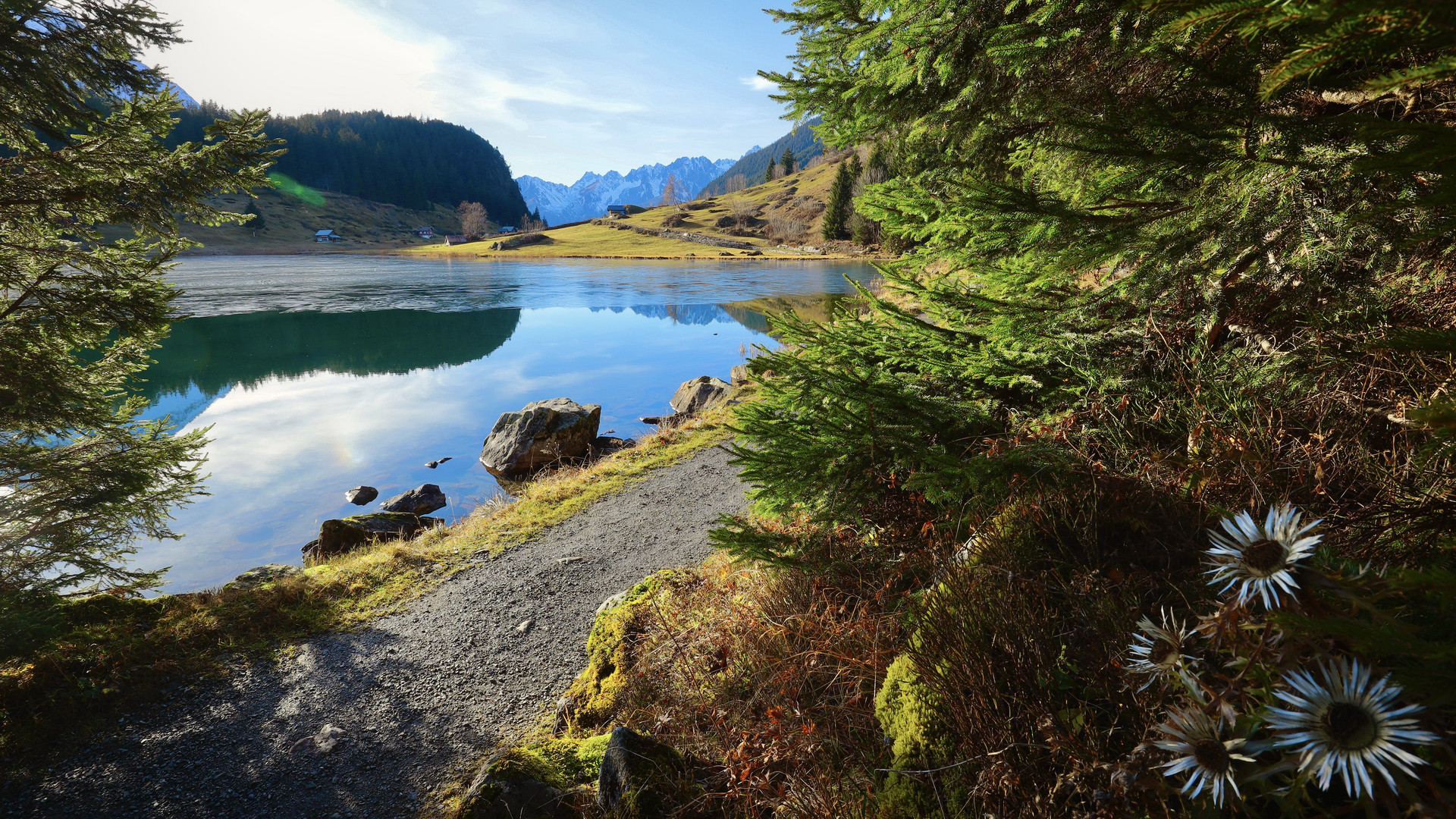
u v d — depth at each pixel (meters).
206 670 5.16
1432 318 1.80
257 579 7.17
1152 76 2.40
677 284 48.59
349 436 14.72
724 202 141.38
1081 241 2.42
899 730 1.91
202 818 3.76
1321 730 0.73
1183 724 0.95
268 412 16.62
